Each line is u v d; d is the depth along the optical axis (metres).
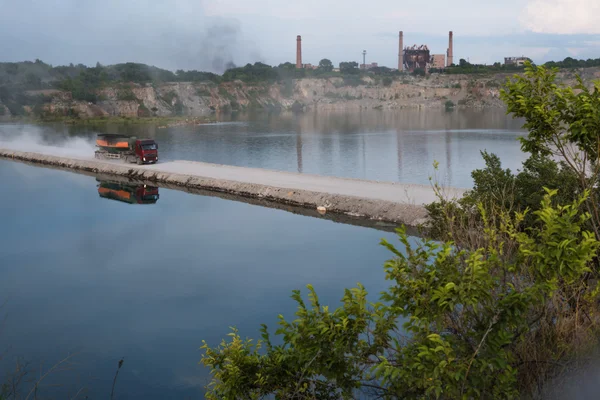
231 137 87.12
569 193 12.46
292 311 16.00
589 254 4.68
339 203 30.41
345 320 5.23
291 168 50.41
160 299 17.95
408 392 5.04
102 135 53.81
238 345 6.47
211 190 38.72
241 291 18.22
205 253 23.42
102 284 19.83
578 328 5.55
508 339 4.59
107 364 13.15
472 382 4.57
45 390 11.62
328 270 19.91
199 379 12.13
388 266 4.89
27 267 22.39
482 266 4.59
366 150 64.62
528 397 5.13
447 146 67.19
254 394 6.20
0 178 48.28
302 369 5.62
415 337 5.07
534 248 4.90
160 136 90.62
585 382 5.20
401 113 179.12
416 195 29.75
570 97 6.96
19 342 14.69
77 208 34.88
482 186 15.36
